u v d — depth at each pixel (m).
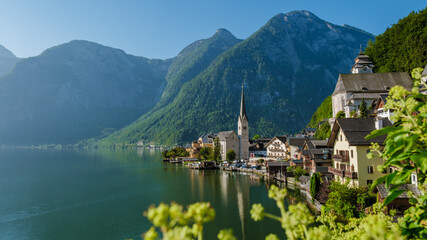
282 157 130.62
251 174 109.50
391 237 3.92
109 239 44.12
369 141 43.56
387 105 5.75
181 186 83.25
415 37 87.25
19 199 69.00
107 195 72.56
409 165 5.23
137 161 173.00
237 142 158.25
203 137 196.62
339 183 42.56
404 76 85.81
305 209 4.09
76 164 153.12
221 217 51.41
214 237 41.50
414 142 4.92
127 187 82.81
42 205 63.56
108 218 54.00
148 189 79.50
